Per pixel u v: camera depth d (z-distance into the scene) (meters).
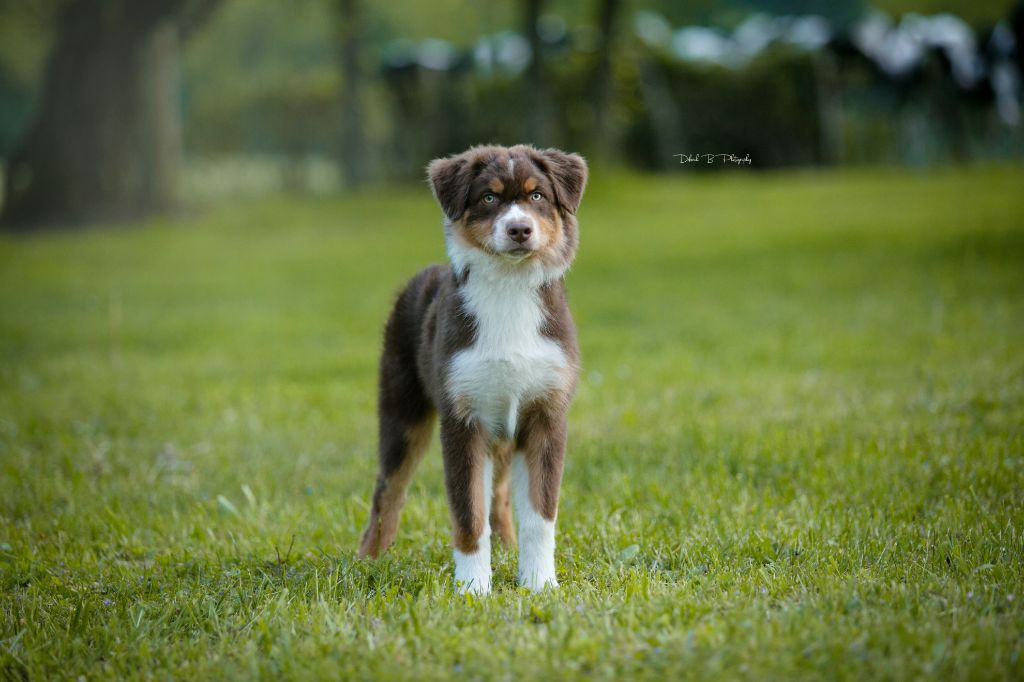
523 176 5.35
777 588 4.84
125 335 14.20
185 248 24.33
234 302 16.78
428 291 5.86
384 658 4.21
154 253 23.75
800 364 10.41
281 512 6.63
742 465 7.08
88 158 31.52
